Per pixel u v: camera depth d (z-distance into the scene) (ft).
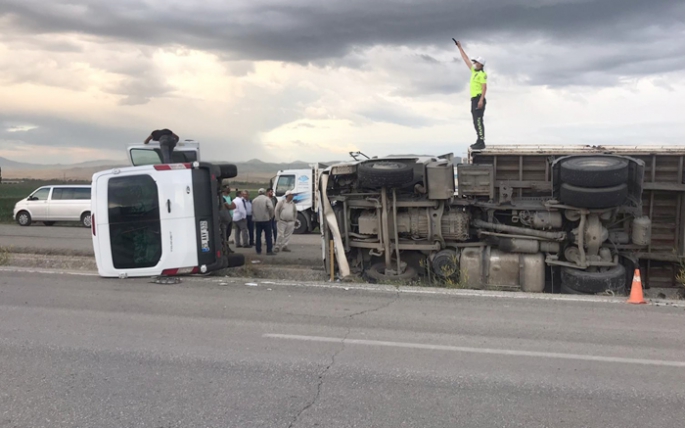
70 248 45.75
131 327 21.71
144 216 31.04
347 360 17.95
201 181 31.55
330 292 28.63
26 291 28.35
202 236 31.48
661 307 25.80
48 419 13.48
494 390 15.55
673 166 33.22
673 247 33.86
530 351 19.06
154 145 43.19
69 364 17.40
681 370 17.28
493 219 33.37
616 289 30.32
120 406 14.26
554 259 31.65
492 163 35.35
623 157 30.60
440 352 18.88
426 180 32.78
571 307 25.70
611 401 14.85
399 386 15.78
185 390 15.35
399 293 28.50
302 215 64.54
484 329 21.80
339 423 13.41
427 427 13.24
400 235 34.19
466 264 32.42
